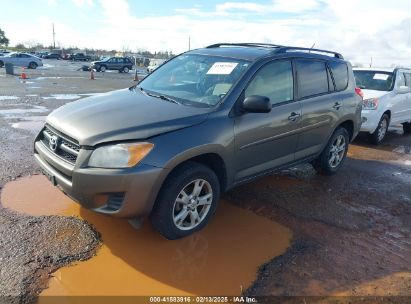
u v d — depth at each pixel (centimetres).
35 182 488
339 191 532
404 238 409
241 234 392
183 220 369
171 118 360
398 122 921
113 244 357
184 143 345
